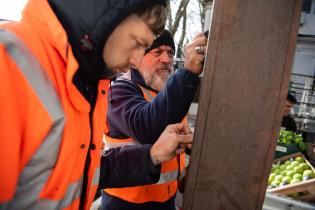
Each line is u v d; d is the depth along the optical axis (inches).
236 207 39.1
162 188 68.4
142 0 34.2
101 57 36.9
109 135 69.3
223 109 37.8
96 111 40.4
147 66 73.5
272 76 36.1
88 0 33.6
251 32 35.9
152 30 37.7
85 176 39.7
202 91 37.9
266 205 76.7
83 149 36.6
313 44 359.6
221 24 36.3
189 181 39.9
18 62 27.2
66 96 32.4
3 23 29.6
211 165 39.1
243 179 38.4
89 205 42.7
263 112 36.9
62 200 35.2
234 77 37.0
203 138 38.8
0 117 25.2
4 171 26.1
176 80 51.4
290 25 35.0
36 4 32.7
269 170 37.6
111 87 67.0
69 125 32.4
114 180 51.8
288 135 135.6
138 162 51.9
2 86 25.2
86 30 34.2
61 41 31.6
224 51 36.7
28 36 29.5
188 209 40.4
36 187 31.9
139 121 56.8
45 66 30.2
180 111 52.5
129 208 66.1
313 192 80.4
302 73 366.3
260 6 35.4
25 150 29.0
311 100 341.4
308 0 359.3
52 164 32.2
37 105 28.7
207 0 331.3
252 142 37.6
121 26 35.7
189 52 50.9
